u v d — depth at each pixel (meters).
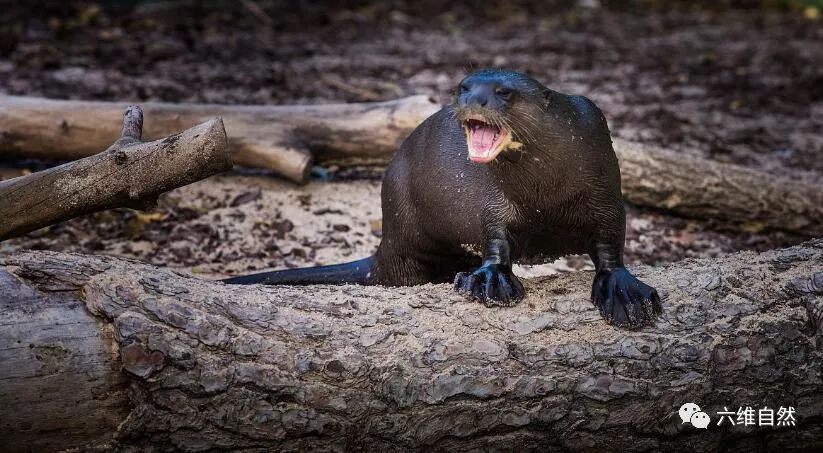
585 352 7.79
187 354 7.36
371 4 30.03
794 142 18.66
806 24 31.70
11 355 7.15
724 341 7.88
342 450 7.61
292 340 7.62
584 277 8.62
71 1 26.06
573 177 8.41
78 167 8.55
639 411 7.80
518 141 8.17
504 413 7.71
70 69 20.34
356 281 10.67
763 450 8.09
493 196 8.76
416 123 14.16
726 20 32.06
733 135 18.91
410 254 10.23
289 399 7.51
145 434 7.38
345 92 20.53
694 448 7.95
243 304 7.73
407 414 7.62
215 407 7.41
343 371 7.56
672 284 8.27
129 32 24.31
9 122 13.77
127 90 19.16
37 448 7.30
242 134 14.02
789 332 7.95
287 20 27.47
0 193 8.55
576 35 28.44
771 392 7.90
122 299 7.43
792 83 23.58
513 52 25.66
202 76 20.91
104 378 7.32
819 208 14.25
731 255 8.91
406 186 9.85
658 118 19.88
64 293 7.50
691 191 14.09
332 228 13.38
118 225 13.33
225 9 27.70
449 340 7.75
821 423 7.98
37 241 12.70
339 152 14.41
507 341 7.80
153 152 8.46
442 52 25.25
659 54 26.41
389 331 7.75
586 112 8.61
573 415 7.77
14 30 23.02
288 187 14.52
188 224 13.36
